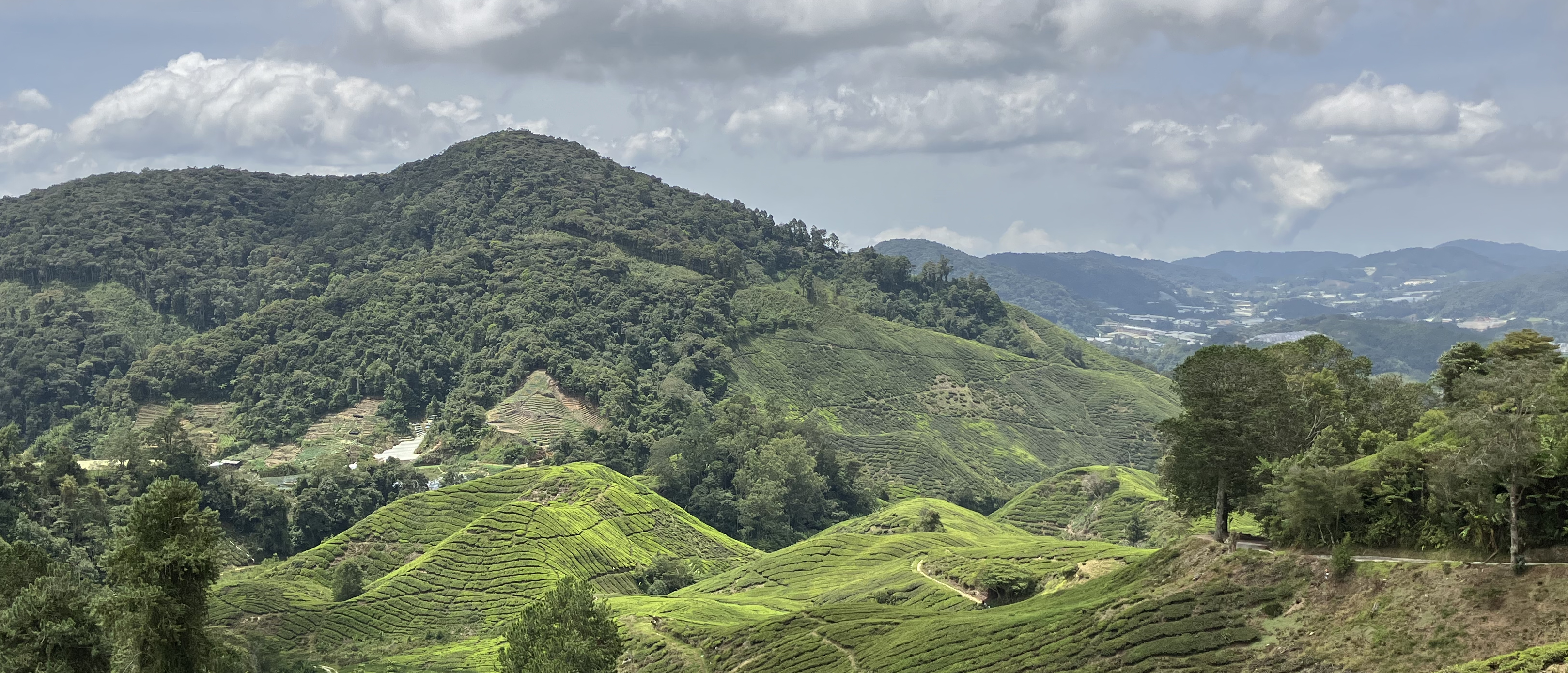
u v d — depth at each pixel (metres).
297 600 173.12
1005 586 137.00
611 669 98.75
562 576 187.75
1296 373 125.75
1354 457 109.06
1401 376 133.12
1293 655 76.25
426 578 183.00
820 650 119.56
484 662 146.50
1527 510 72.81
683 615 154.12
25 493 189.62
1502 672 61.41
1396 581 76.69
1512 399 97.69
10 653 82.88
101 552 184.00
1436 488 78.50
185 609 72.38
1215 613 85.50
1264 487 95.25
